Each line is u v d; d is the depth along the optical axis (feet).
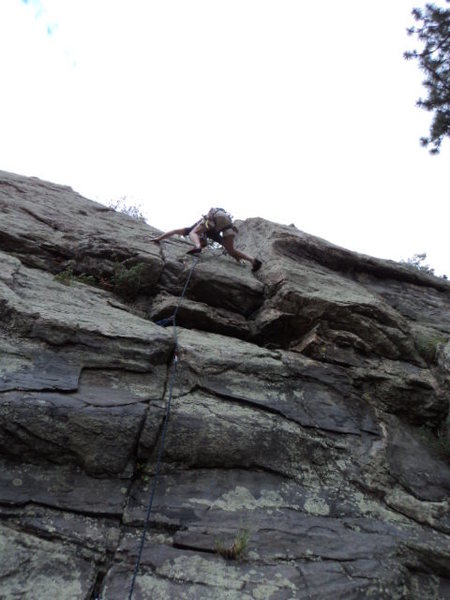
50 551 10.84
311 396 18.39
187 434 14.49
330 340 21.68
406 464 17.28
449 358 21.43
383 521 14.51
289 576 11.69
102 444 13.32
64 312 17.17
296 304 22.22
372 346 22.15
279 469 14.97
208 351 17.92
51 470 12.75
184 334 19.33
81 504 12.14
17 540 10.80
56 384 14.19
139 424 14.05
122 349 16.37
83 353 15.74
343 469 15.94
